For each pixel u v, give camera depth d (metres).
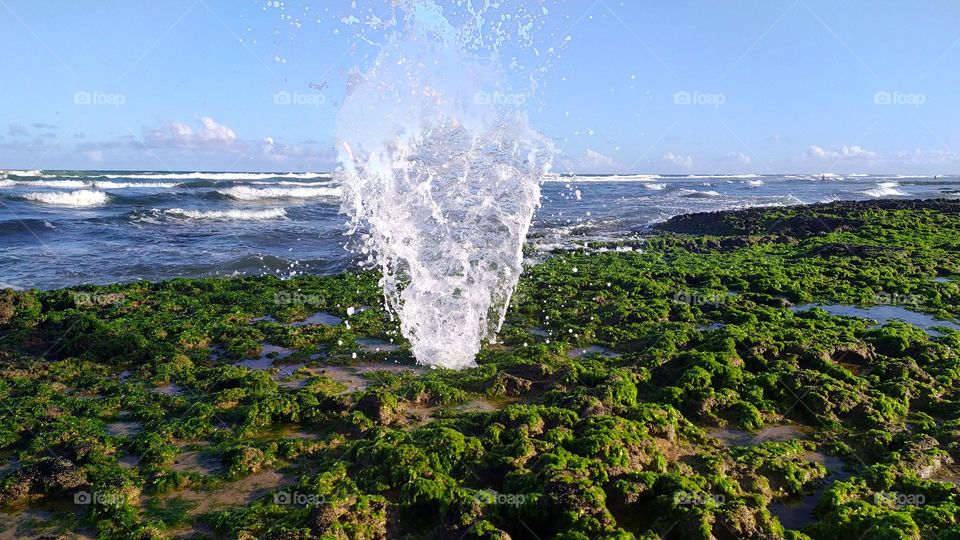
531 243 22.80
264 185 52.62
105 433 7.59
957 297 14.13
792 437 7.55
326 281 15.82
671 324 11.79
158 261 19.20
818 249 19.95
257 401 8.23
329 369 10.05
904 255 18.42
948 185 76.62
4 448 7.42
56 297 13.30
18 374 9.54
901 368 9.05
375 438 6.98
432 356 10.33
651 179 108.38
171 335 11.50
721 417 7.96
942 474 6.64
